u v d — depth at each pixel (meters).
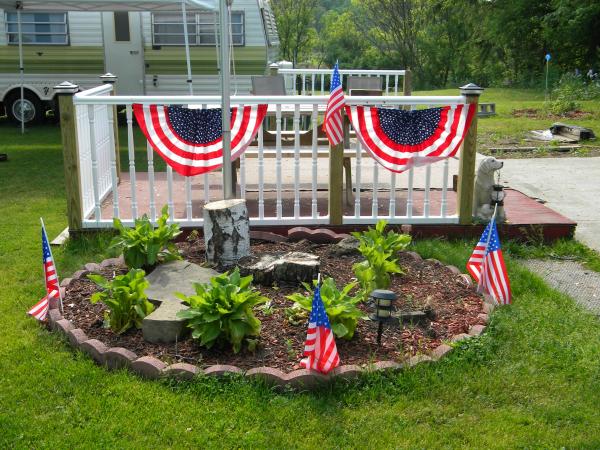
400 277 4.74
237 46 14.23
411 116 5.52
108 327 3.96
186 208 6.05
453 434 3.05
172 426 3.09
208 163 5.52
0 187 8.39
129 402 3.28
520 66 30.05
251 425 3.11
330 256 5.13
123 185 7.63
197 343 3.77
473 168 5.72
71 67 14.51
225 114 4.83
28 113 14.79
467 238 5.87
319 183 7.82
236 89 13.62
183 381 3.41
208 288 3.90
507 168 9.49
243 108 5.50
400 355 3.61
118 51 14.38
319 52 52.69
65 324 3.99
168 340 3.79
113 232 5.71
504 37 29.64
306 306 3.79
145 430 3.08
